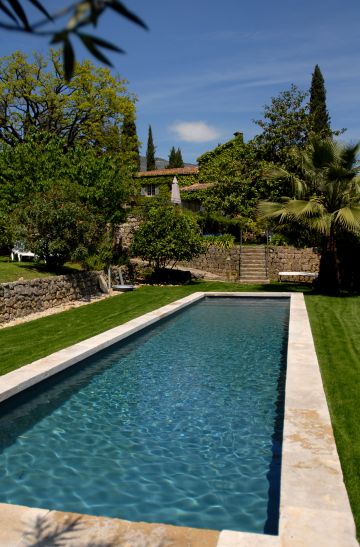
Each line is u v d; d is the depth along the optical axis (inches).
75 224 625.6
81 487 193.6
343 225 651.5
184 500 182.4
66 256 652.7
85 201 719.1
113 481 198.4
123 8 39.1
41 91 1173.1
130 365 377.1
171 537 134.3
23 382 284.2
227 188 1133.1
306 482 156.9
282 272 871.7
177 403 292.8
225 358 396.5
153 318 504.7
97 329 453.7
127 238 988.6
